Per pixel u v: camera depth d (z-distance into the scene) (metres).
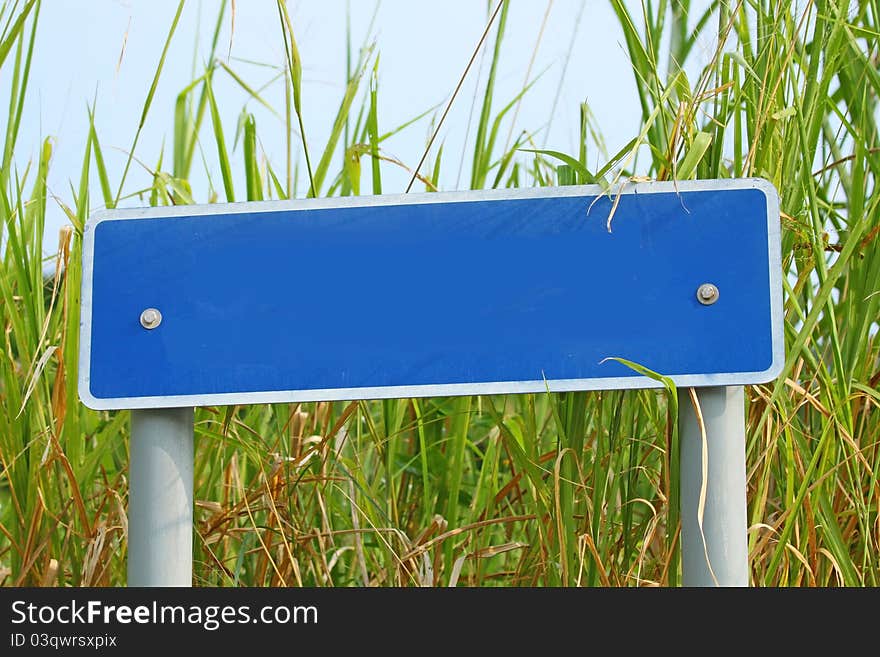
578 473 1.25
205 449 1.41
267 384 0.96
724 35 1.13
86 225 0.99
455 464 1.31
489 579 1.53
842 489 1.18
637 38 1.20
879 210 1.21
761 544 1.13
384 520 1.29
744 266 0.93
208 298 0.98
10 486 1.22
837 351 1.12
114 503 1.28
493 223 0.96
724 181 0.95
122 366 0.97
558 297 0.94
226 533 1.30
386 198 0.97
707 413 0.94
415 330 0.95
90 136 1.38
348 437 1.42
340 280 0.97
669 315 0.93
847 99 1.40
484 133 1.36
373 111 1.40
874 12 1.31
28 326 1.29
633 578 1.23
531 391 0.93
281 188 1.38
